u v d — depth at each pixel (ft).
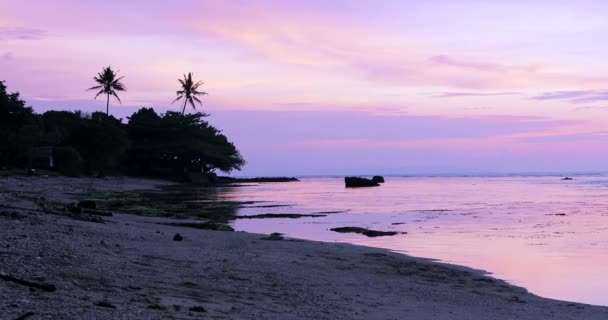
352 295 45.03
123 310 29.30
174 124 391.86
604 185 413.39
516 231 109.81
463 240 96.32
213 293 38.99
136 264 45.96
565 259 76.95
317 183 480.64
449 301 47.52
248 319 31.71
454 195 263.08
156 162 393.09
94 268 40.75
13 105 250.37
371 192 296.92
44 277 34.83
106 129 310.86
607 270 68.64
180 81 417.69
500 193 284.82
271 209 167.43
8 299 28.09
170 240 70.44
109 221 85.92
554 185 421.18
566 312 45.98
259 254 65.62
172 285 39.68
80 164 284.61
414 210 166.09
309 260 64.59
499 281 60.44
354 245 83.71
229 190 295.89
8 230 53.57
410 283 55.16
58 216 76.95
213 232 91.15
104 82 377.09
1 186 170.19
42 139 313.53
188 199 204.33
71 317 26.27
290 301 39.47
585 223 125.70
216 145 422.00
